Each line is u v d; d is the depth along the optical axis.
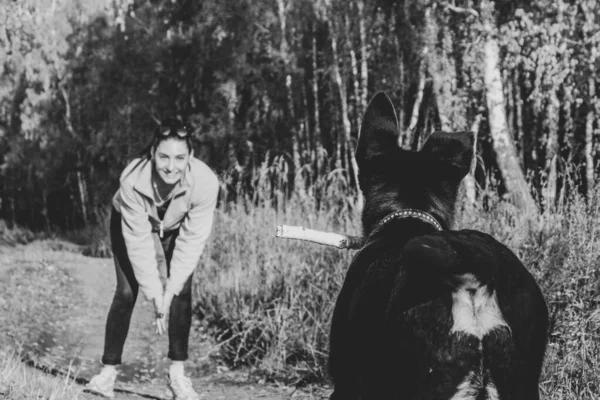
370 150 3.36
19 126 21.20
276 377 6.31
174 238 5.17
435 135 3.34
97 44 17.95
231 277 8.12
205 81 16.98
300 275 7.05
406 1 13.64
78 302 9.23
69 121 19.89
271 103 17.19
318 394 5.83
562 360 4.91
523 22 10.27
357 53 17.03
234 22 16.72
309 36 17.83
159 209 4.86
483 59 11.30
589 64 10.52
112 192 18.77
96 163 19.61
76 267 11.16
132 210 4.79
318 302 6.66
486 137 12.30
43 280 10.04
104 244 15.05
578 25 11.12
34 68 19.28
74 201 23.31
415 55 14.48
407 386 2.60
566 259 5.29
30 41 18.06
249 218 9.27
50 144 20.30
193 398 5.23
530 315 2.67
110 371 5.18
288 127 17.47
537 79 10.73
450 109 12.37
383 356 2.66
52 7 17.91
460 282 2.55
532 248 5.61
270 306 7.17
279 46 17.11
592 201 5.80
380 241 3.04
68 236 19.83
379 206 3.26
